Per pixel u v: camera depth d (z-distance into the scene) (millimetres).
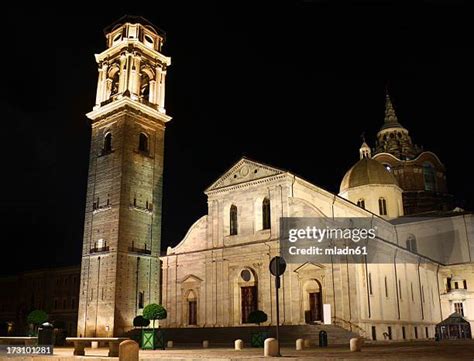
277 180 55188
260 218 56500
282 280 52062
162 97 68188
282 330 46719
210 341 50031
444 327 55750
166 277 62156
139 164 62375
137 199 61094
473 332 71375
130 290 57438
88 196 62844
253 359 22172
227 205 59250
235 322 54781
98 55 68250
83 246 61062
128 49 65312
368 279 52281
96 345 43969
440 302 75188
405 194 89562
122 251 57594
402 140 96625
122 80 64438
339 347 36500
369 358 21688
